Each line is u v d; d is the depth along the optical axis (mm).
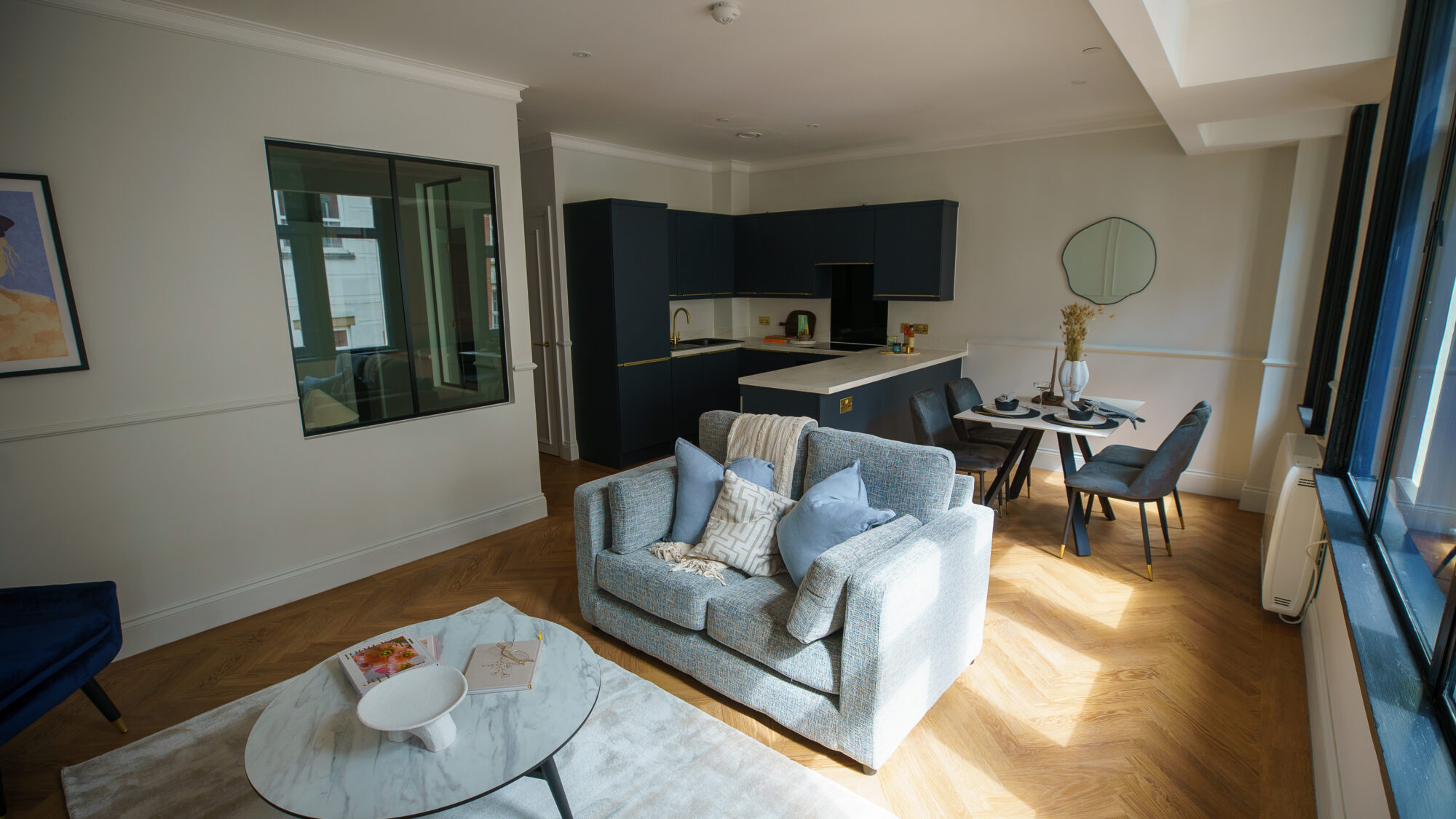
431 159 3520
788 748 2227
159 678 2625
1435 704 1339
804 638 2080
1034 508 4430
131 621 2781
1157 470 3283
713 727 2311
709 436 3143
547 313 5578
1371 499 2238
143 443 2748
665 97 4004
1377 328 2492
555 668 1949
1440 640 1367
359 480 3449
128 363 2680
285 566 3217
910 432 4883
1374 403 2551
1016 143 5000
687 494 2793
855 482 2512
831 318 6230
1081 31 2875
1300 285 4008
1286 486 2818
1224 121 3482
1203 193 4375
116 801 2018
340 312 3301
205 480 2928
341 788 1527
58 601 2250
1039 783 2057
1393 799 1055
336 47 3066
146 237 2674
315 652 2816
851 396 4055
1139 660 2688
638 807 1979
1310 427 3520
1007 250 5172
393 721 1649
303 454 3219
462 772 1568
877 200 5746
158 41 2631
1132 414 3814
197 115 2754
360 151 3248
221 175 2842
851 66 3385
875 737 2014
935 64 3355
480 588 3379
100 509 2670
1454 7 1997
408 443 3629
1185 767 2111
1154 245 4582
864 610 1955
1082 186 4793
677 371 5773
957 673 2496
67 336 2523
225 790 2061
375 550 3539
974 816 1939
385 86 3299
